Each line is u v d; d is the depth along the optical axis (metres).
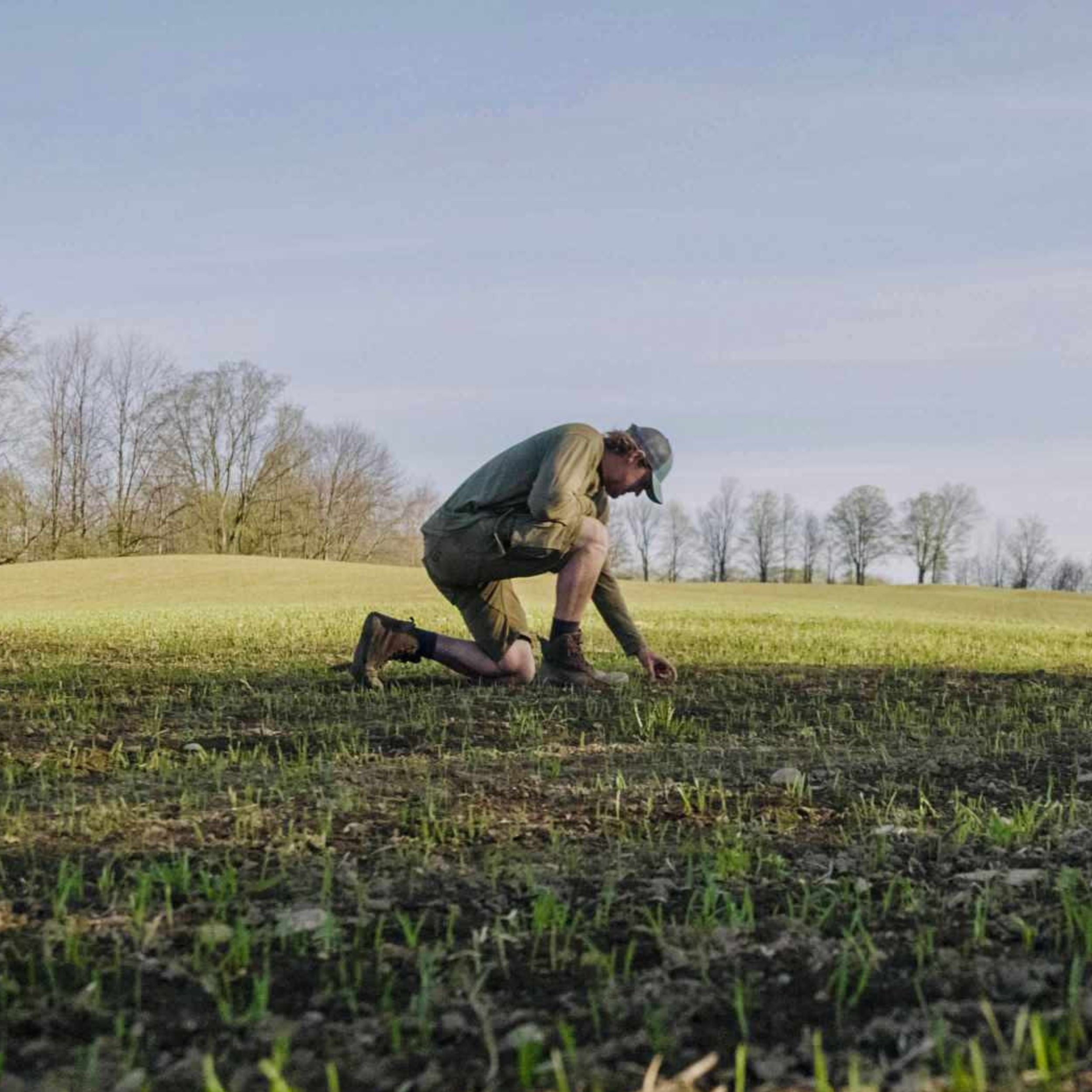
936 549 83.56
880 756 4.96
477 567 6.59
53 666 8.15
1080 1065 1.86
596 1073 1.87
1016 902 2.81
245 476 61.09
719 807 3.89
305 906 2.71
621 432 6.80
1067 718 6.45
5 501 49.75
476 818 3.64
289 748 5.00
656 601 25.02
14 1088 1.79
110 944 2.46
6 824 3.49
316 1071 1.88
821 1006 2.17
